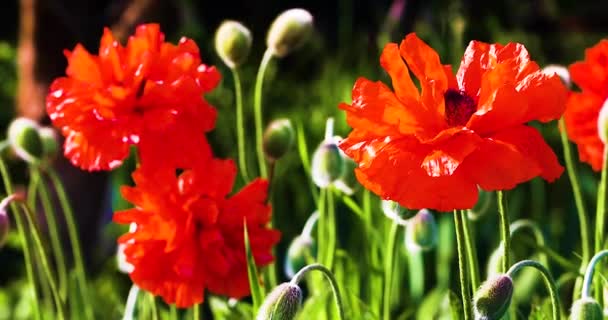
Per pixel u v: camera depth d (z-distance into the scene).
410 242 1.09
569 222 1.55
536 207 1.51
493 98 0.87
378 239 1.12
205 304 1.46
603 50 1.02
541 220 1.48
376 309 1.10
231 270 1.02
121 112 1.01
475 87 0.92
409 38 0.91
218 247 1.01
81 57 1.02
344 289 1.08
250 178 1.22
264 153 1.10
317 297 1.09
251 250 1.03
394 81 0.89
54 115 1.01
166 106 1.02
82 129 1.01
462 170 0.86
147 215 1.01
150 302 1.14
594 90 1.03
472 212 1.07
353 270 1.13
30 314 1.50
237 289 1.02
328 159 1.07
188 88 1.01
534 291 1.33
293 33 1.10
